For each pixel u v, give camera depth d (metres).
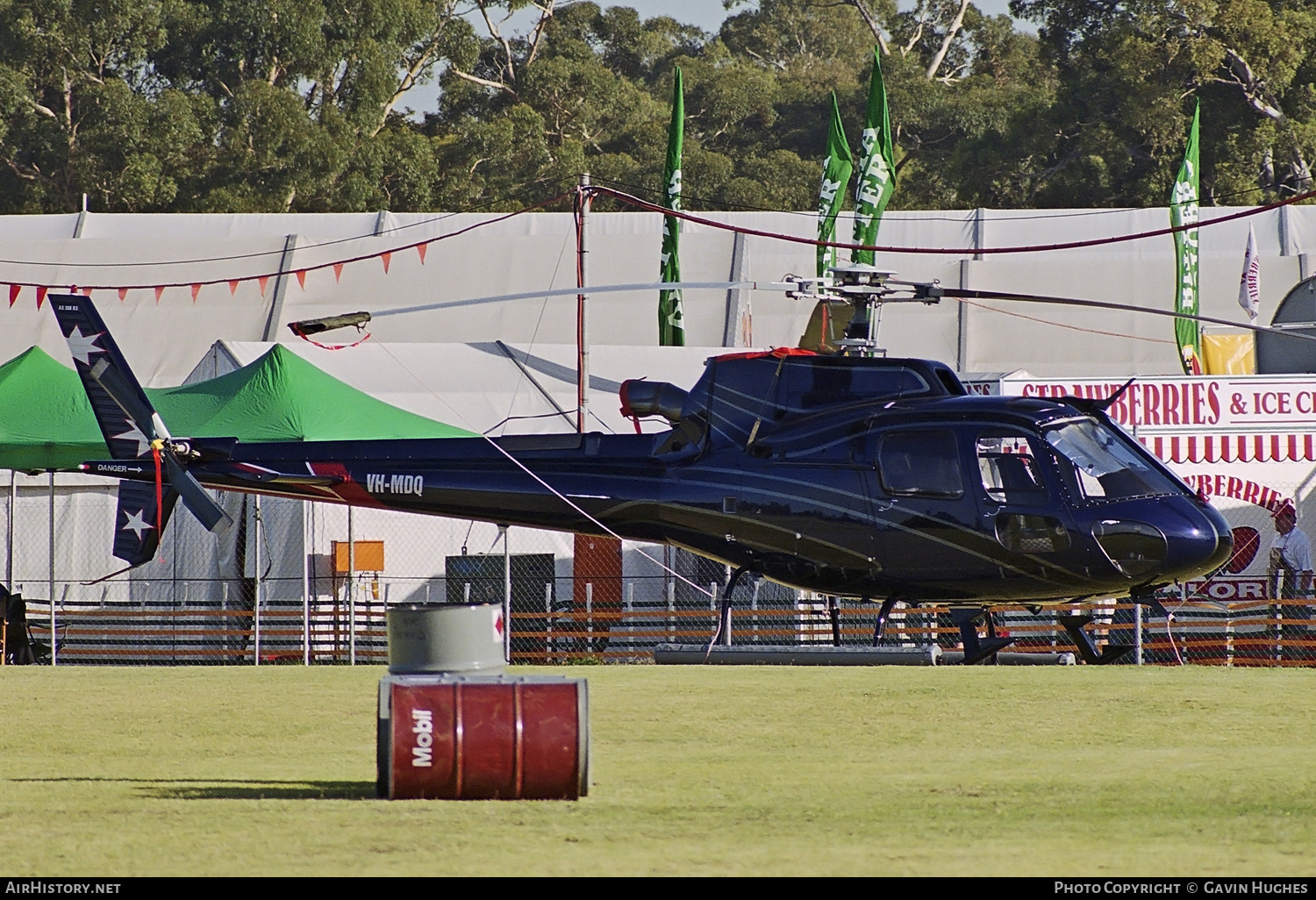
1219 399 84.06
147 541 67.56
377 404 93.38
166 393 91.94
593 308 183.62
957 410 57.25
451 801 35.91
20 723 54.53
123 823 33.47
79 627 95.38
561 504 62.00
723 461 59.97
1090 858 29.16
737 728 50.84
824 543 58.16
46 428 89.88
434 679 37.31
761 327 181.38
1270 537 83.44
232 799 36.94
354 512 94.81
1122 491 56.16
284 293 182.88
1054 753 44.78
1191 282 133.38
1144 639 81.88
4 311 176.00
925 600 58.31
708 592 89.69
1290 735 48.06
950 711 53.81
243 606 94.44
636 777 40.03
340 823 33.09
